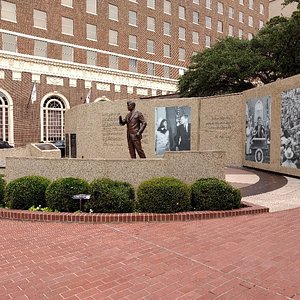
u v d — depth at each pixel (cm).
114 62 4428
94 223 721
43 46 3806
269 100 1559
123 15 4500
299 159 1348
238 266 480
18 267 482
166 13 5000
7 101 3566
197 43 5409
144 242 589
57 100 3934
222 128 1852
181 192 770
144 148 1969
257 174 1515
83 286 421
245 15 6147
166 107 1944
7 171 1055
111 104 2055
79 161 977
